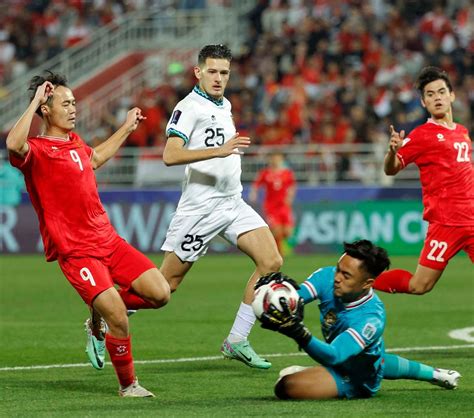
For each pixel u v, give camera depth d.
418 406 19.83
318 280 20.12
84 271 21.70
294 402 20.31
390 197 69.62
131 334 33.12
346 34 83.81
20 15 98.88
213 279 54.47
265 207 67.50
